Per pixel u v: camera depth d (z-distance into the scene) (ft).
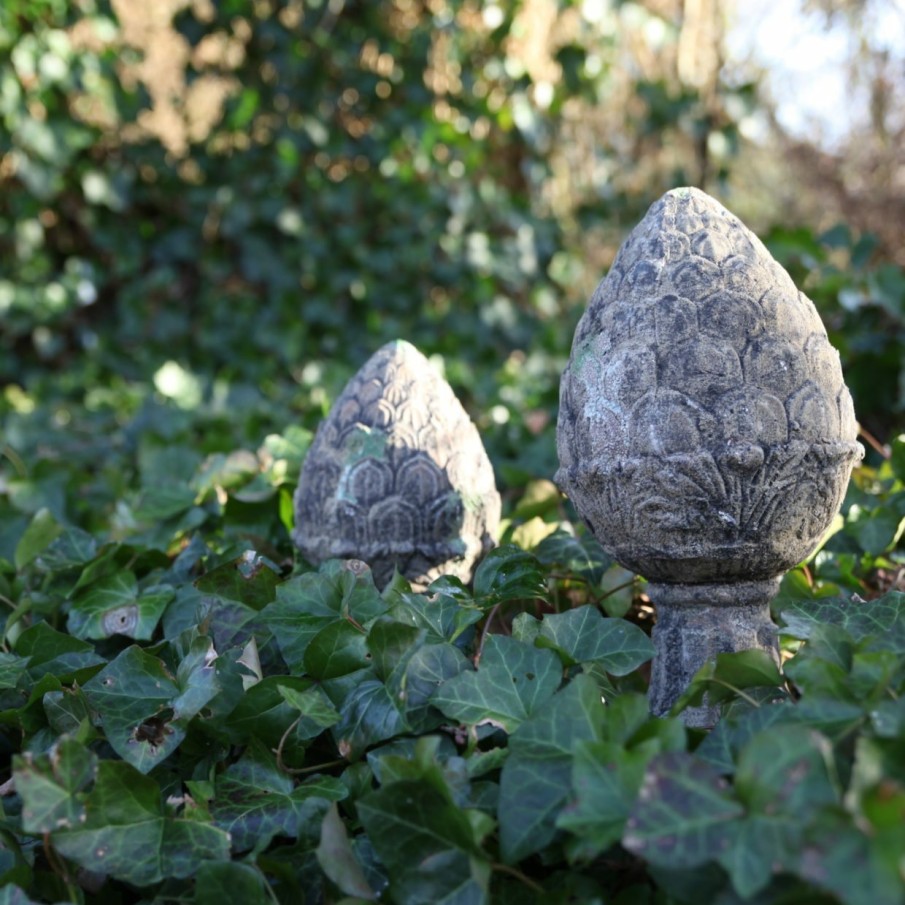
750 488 2.63
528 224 9.27
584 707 2.34
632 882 2.33
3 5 7.82
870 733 2.18
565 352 9.09
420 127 8.90
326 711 2.63
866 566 3.75
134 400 7.73
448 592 3.03
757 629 2.84
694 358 2.64
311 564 3.38
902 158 11.27
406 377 3.29
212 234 9.20
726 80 9.77
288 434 4.37
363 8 8.77
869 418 5.72
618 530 2.75
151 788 2.45
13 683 2.89
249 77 8.81
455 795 2.37
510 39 8.93
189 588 3.43
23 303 8.66
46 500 4.91
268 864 2.38
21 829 2.59
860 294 5.70
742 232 2.76
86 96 8.45
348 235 9.08
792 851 1.93
